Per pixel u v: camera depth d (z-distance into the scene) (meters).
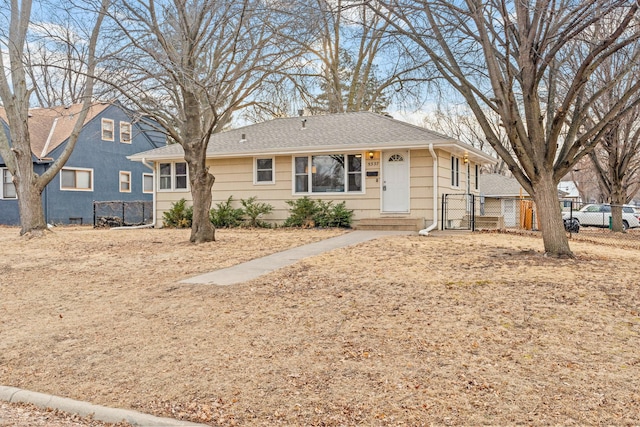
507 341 4.96
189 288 7.61
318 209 16.41
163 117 12.60
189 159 12.52
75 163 24.27
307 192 16.97
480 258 9.04
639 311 5.68
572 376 4.16
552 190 9.21
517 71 9.17
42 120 25.42
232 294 7.16
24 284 8.64
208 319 6.14
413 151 15.71
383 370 4.45
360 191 16.31
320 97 26.67
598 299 6.15
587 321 5.42
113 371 4.81
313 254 10.22
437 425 3.53
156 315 6.43
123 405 4.14
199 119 12.52
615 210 20.97
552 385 4.03
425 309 6.02
